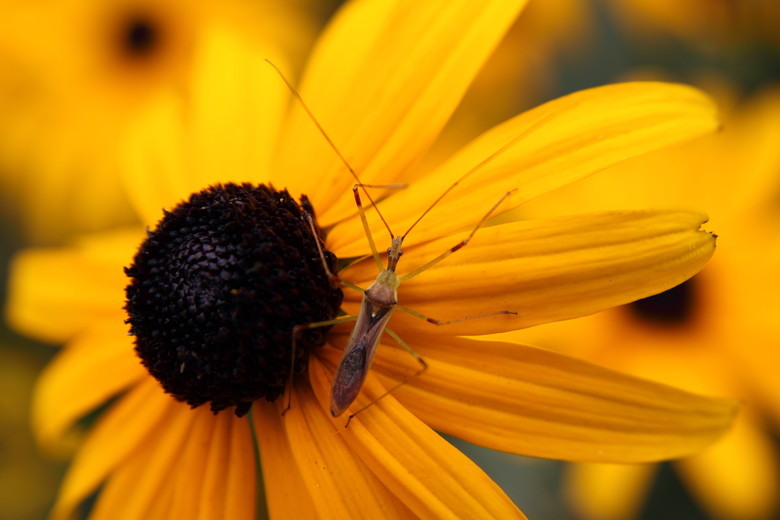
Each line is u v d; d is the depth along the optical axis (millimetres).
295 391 140
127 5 222
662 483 190
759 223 180
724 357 177
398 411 135
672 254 131
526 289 133
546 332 176
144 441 149
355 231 143
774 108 183
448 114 142
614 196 183
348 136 146
